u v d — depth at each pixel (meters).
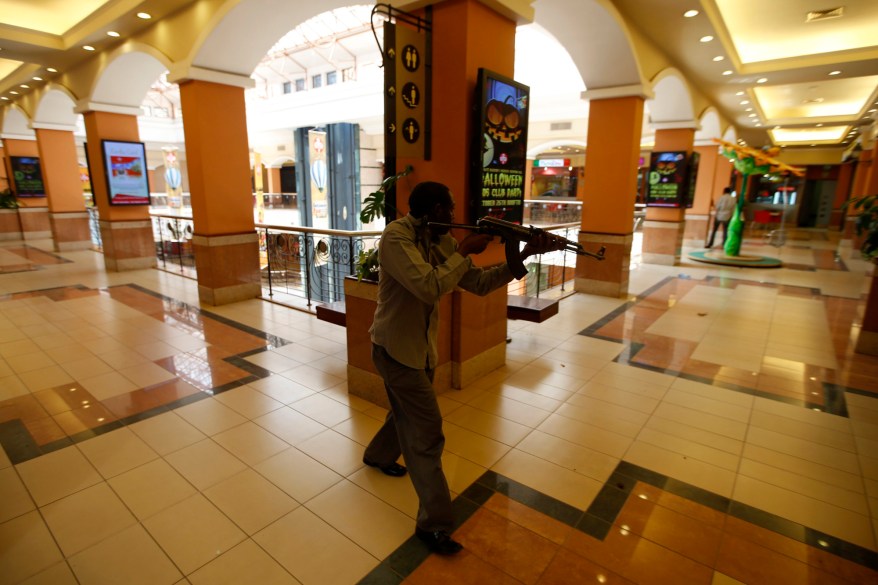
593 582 1.79
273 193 21.45
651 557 1.91
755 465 2.56
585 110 12.55
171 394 3.33
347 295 3.24
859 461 2.61
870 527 2.10
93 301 5.82
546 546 1.96
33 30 6.26
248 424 2.93
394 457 2.39
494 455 2.62
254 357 4.04
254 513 2.14
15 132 11.03
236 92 5.54
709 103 9.41
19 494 2.26
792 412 3.16
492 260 3.55
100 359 3.97
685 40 6.00
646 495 2.30
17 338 4.47
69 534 2.01
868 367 3.95
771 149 9.19
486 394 3.38
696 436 2.85
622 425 2.97
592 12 4.54
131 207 7.72
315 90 14.06
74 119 9.66
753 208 20.77
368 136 14.82
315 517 2.12
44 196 11.76
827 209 19.53
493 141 3.28
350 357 3.32
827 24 6.30
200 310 5.46
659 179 8.79
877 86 8.37
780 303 6.02
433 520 1.90
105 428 2.88
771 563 1.89
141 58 6.31
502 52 3.37
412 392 1.87
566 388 3.49
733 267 8.73
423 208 1.87
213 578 1.79
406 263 1.71
